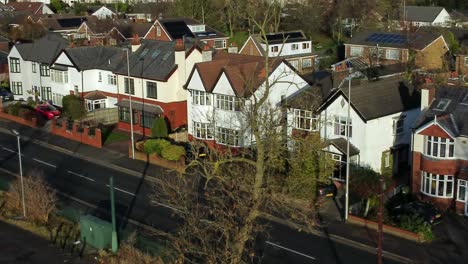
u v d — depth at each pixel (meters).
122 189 55.31
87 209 50.47
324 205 50.53
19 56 89.19
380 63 95.75
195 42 77.50
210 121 62.47
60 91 83.69
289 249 42.94
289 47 105.12
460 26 132.62
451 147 48.81
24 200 49.31
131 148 64.56
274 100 63.47
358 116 54.31
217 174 39.53
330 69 95.25
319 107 56.84
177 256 37.66
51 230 46.75
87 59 80.69
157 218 48.50
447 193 49.69
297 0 140.00
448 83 60.44
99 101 79.25
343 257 41.78
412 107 57.62
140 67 74.12
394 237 44.81
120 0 193.12
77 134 70.94
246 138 54.78
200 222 40.34
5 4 169.12
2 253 43.09
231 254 34.16
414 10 141.38
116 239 42.62
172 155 61.41
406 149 58.16
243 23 132.12
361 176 49.62
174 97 71.50
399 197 51.34
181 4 136.12
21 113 79.25
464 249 42.84
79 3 181.75
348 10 129.25
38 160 64.06
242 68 63.69
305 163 49.25
